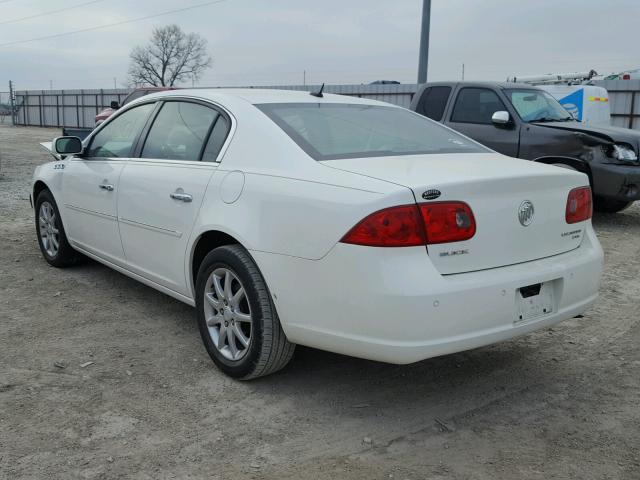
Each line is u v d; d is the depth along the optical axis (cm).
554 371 376
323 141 346
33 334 415
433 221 278
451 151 372
